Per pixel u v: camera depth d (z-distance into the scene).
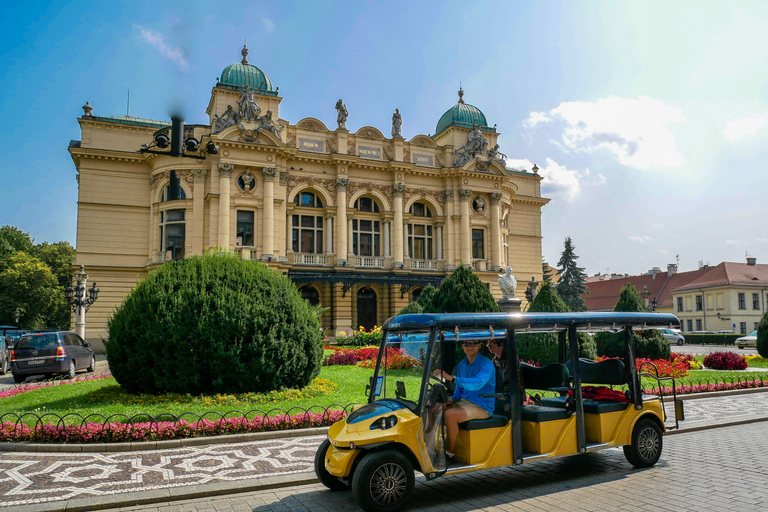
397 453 6.37
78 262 35.94
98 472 7.96
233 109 37.94
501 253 45.47
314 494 7.15
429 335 6.94
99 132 37.22
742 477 7.65
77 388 15.37
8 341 25.98
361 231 41.75
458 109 47.78
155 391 13.33
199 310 12.97
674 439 10.31
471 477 7.82
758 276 63.72
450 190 43.16
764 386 17.16
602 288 83.06
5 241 62.88
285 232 38.00
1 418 10.45
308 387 14.10
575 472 8.02
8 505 6.55
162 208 36.44
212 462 8.52
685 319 66.94
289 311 13.91
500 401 7.36
